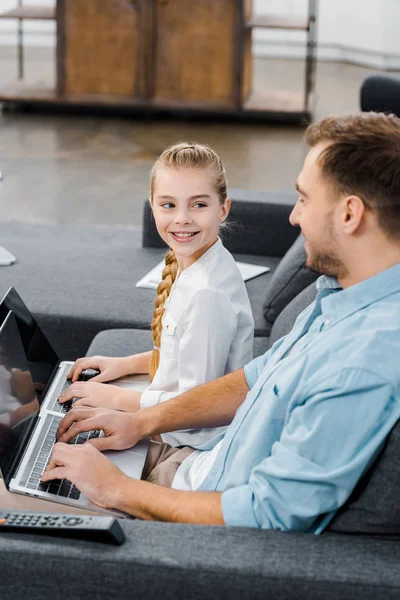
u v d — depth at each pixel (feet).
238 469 5.38
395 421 4.64
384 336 4.69
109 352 8.51
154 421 6.37
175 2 22.95
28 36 32.01
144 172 19.72
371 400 4.61
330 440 4.69
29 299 9.98
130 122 23.84
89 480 5.65
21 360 6.82
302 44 31.27
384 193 4.70
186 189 6.59
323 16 30.81
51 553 4.73
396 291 4.88
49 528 4.85
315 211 4.90
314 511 4.81
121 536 4.83
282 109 23.67
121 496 5.57
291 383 5.06
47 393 7.23
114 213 17.10
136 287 10.52
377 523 4.87
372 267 4.91
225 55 23.27
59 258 11.40
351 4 30.17
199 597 4.67
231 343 6.88
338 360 4.76
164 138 22.40
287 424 4.97
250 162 20.47
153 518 5.49
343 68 30.09
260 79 27.81
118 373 7.61
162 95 23.88
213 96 23.70
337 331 4.91
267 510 4.95
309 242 5.02
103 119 24.06
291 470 4.79
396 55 29.76
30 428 6.53
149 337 8.94
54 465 5.81
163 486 5.73
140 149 21.45
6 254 11.19
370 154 4.70
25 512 5.05
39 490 5.82
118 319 9.66
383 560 4.70
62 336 9.76
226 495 5.18
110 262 11.39
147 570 4.67
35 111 24.53
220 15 22.93
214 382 6.45
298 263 9.28
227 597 4.65
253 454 5.28
